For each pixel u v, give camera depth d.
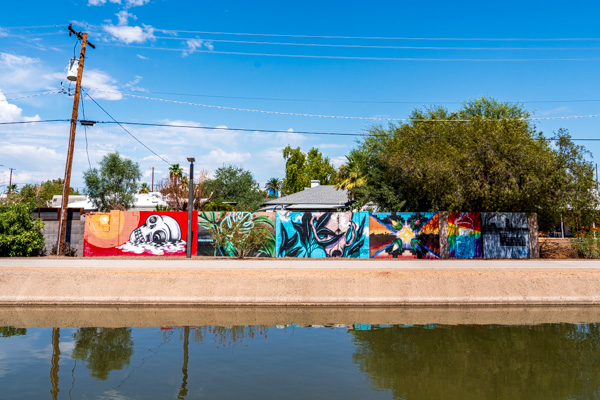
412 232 20.30
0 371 7.19
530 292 13.30
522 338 9.38
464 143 20.59
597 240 20.94
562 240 30.67
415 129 23.19
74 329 10.20
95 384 6.58
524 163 19.62
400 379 6.85
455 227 20.36
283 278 13.34
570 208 21.25
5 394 6.15
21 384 6.57
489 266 16.58
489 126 20.41
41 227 20.91
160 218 20.42
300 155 67.25
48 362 7.69
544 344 8.91
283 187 73.94
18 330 10.10
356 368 7.39
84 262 17.31
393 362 7.73
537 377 7.00
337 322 10.98
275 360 7.80
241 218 20.36
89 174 43.03
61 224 20.42
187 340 9.18
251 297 12.99
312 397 6.08
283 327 10.41
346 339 9.27
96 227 20.34
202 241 20.44
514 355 8.19
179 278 13.36
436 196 21.67
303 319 11.34
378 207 25.53
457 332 9.90
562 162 20.58
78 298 13.02
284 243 20.22
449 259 19.72
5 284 13.30
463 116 28.86
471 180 20.06
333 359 7.88
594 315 11.88
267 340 9.18
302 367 7.42
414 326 10.50
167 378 6.86
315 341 9.11
